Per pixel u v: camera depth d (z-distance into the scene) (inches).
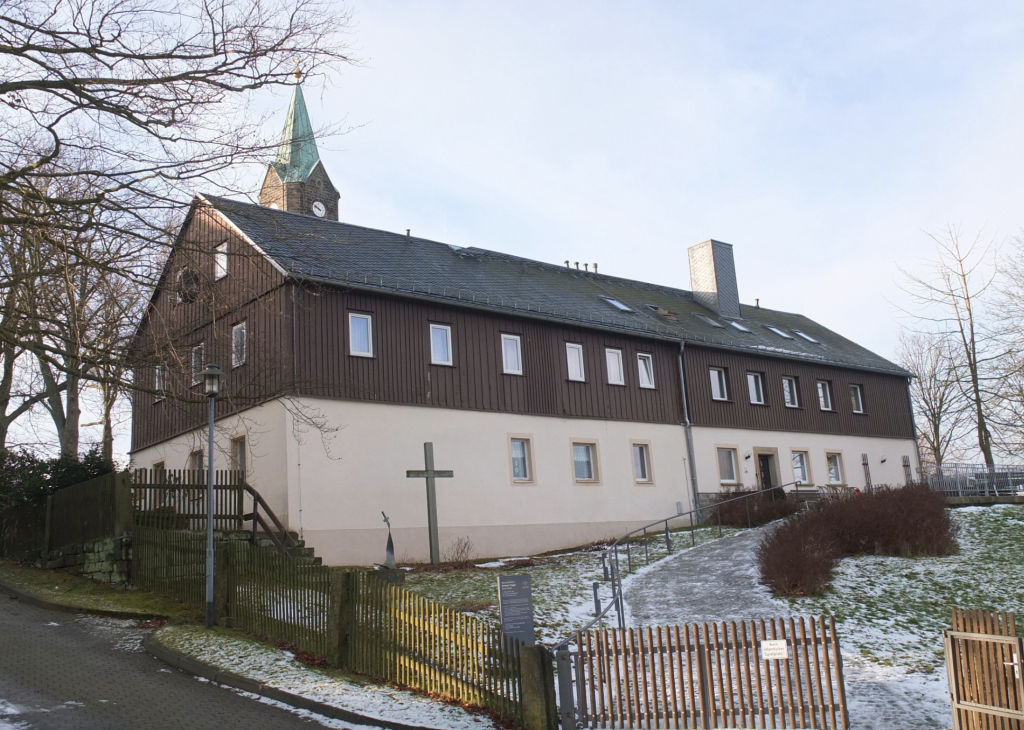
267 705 403.5
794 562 667.4
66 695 404.8
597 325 1067.9
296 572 505.4
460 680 412.2
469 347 942.4
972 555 764.6
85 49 462.0
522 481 952.3
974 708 358.3
